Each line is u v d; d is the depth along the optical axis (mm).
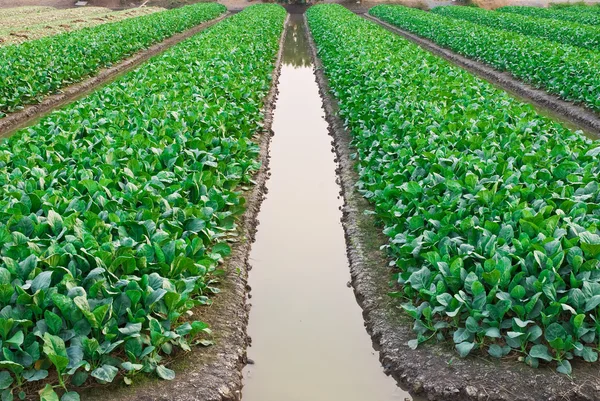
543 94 16125
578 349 5238
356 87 14164
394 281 6859
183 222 6891
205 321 6191
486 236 6234
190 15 35312
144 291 5371
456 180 7582
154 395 5055
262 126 13109
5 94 14664
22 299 5074
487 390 5117
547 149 8617
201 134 10086
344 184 10266
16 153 8516
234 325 6223
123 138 9453
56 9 52531
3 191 7188
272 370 6012
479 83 13680
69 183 7625
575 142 9039
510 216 6566
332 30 26453
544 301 5527
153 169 8359
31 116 15000
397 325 6168
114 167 8070
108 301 5207
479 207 7020
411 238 6699
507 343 5406
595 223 6371
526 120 9953
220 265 7336
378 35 23797
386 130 10484
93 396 4965
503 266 5625
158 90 13078
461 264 5730
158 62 16344
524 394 5059
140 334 5242
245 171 9992
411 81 13820
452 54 24172
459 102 11797
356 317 6824
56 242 5926
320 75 19922
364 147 10797
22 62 16875
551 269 5605
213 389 5246
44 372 4914
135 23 28875
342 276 7766
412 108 11305
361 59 17125
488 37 22750
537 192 7156
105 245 5777
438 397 5230
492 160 8078
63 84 17547
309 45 28625
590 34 22969
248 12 37938
